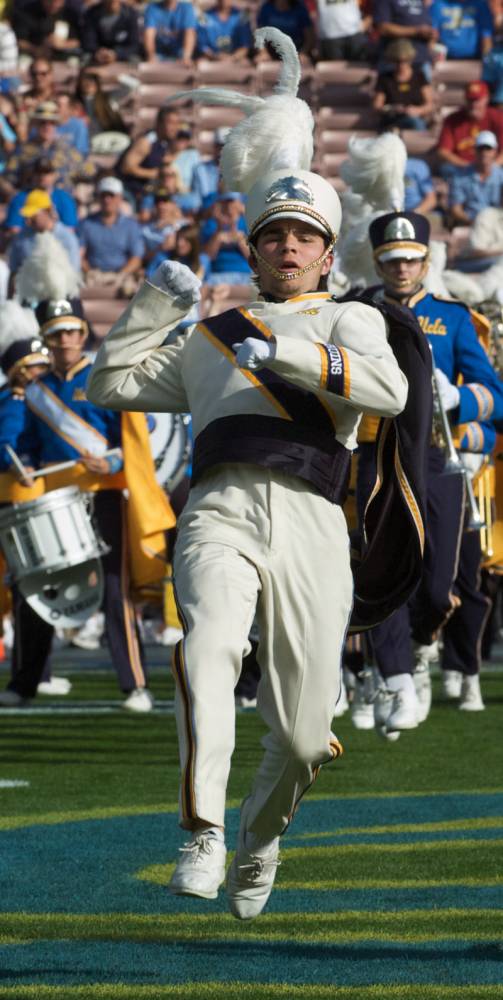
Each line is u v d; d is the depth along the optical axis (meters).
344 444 14.17
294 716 13.71
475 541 32.88
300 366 13.39
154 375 14.80
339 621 13.84
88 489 33.34
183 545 13.77
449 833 20.19
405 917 15.73
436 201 65.06
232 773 25.38
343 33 70.06
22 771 25.81
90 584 32.81
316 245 14.68
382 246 28.52
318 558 13.78
